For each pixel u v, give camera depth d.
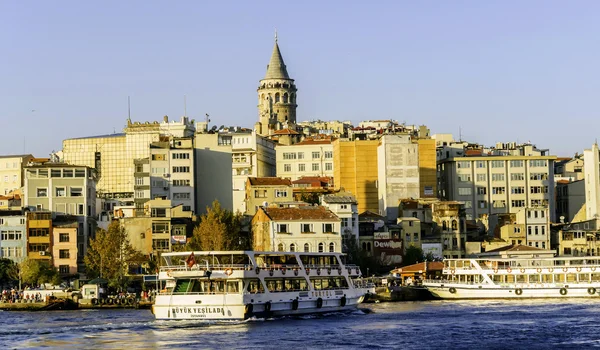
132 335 154.12
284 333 154.25
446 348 141.12
